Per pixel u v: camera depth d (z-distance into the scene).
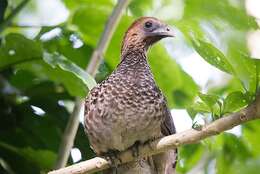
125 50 10.67
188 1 11.97
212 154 13.34
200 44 8.37
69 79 10.24
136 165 9.85
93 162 8.73
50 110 11.42
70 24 12.23
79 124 11.34
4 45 10.33
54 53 10.33
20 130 11.34
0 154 11.30
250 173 12.58
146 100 9.50
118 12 11.34
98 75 11.99
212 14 11.55
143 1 13.62
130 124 9.41
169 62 12.73
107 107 9.48
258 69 8.20
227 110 8.33
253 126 12.48
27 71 11.27
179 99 13.52
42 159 11.29
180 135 8.36
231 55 8.99
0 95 11.36
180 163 13.30
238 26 11.31
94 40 12.31
